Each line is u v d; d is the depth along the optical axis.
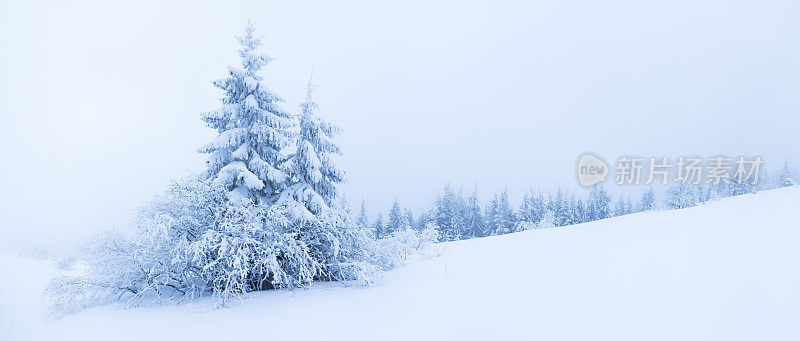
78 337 6.64
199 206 9.63
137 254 9.01
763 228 10.64
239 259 8.58
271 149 11.59
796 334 4.56
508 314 6.40
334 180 11.94
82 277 9.20
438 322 6.41
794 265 6.90
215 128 11.86
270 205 11.12
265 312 7.77
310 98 11.51
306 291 9.45
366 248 11.29
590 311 6.06
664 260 8.38
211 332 6.64
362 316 7.11
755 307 5.38
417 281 9.66
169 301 8.97
